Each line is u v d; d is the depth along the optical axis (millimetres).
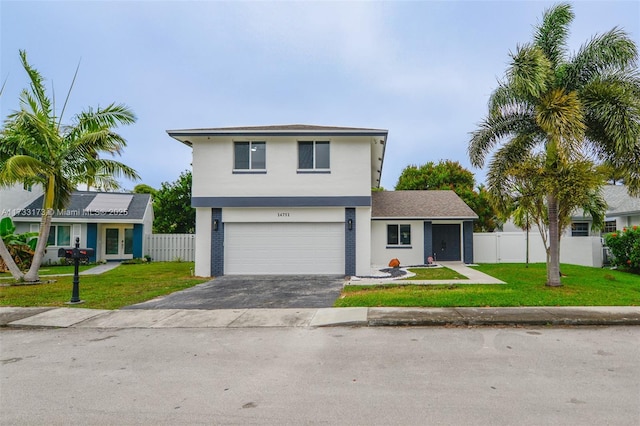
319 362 5516
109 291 11867
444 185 32250
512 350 5953
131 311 9086
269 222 15047
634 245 14734
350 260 14836
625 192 22250
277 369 5254
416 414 3883
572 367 5180
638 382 4648
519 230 29094
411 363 5414
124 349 6305
